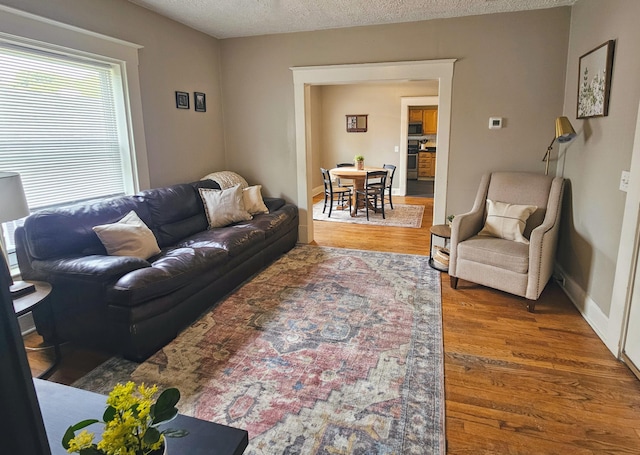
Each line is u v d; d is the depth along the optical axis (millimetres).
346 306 3076
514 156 3900
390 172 8688
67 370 2287
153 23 3635
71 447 815
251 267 3629
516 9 3600
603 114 2643
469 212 3730
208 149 4594
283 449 1689
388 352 2434
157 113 3766
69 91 2973
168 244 3402
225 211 3887
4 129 2574
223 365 2311
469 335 2650
